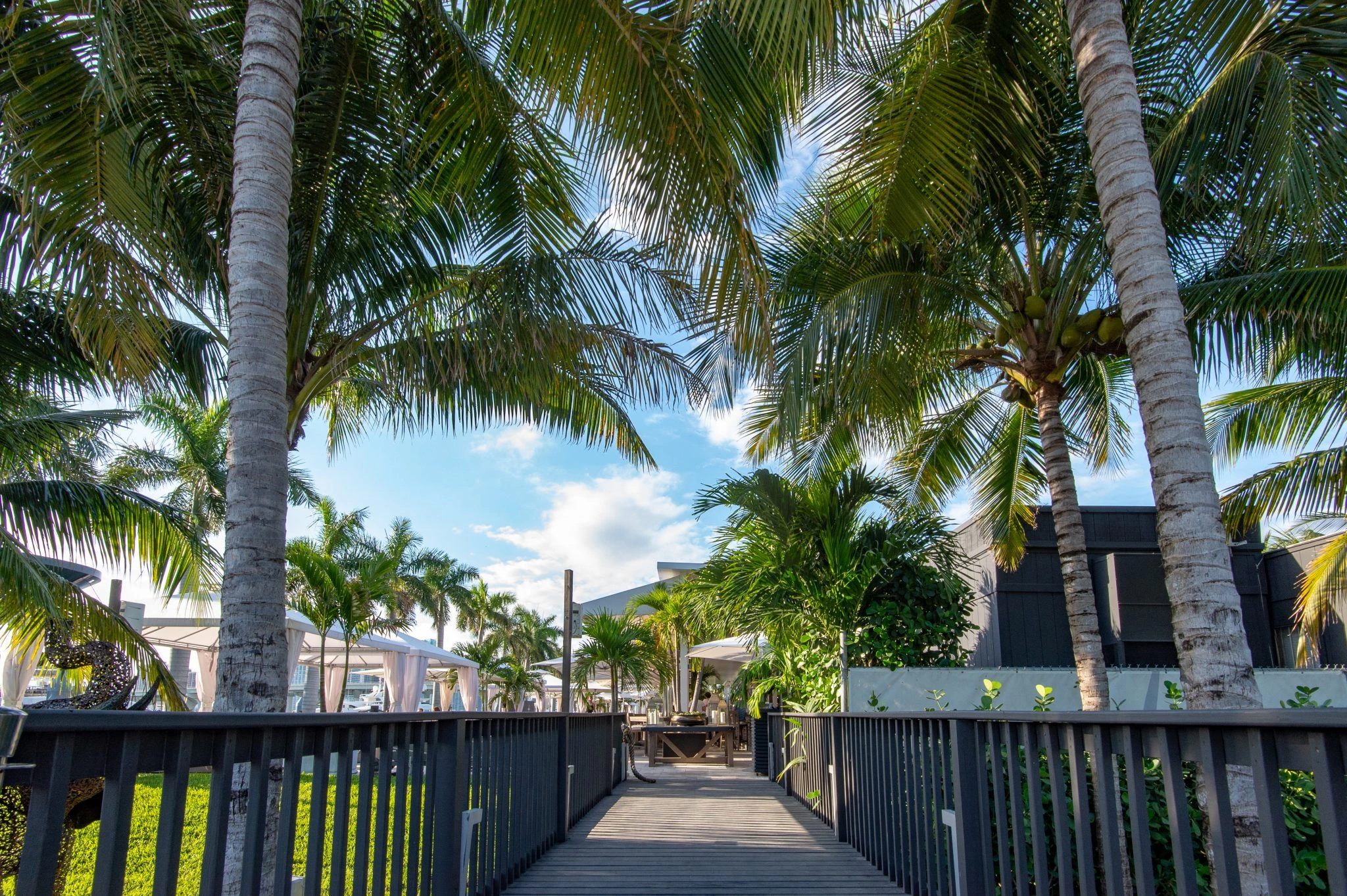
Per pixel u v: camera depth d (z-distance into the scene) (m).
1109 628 9.68
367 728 2.37
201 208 5.02
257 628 3.09
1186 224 6.03
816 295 6.23
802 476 7.45
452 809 3.11
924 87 5.04
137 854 6.21
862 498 7.29
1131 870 3.70
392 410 6.12
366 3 5.00
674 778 10.16
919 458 9.11
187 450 16.12
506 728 4.20
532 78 4.58
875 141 5.23
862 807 4.93
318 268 5.21
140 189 4.45
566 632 9.89
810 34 3.90
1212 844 1.61
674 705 23.20
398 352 5.32
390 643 15.79
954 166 5.33
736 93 4.45
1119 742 2.04
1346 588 8.18
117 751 1.31
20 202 4.23
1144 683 7.37
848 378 5.80
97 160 4.20
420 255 5.87
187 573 7.80
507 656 34.78
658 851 5.10
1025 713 2.56
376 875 2.43
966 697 7.02
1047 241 6.58
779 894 4.00
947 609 7.56
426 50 5.07
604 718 8.12
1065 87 5.71
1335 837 1.29
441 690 30.91
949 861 3.35
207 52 4.26
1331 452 7.78
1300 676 7.28
